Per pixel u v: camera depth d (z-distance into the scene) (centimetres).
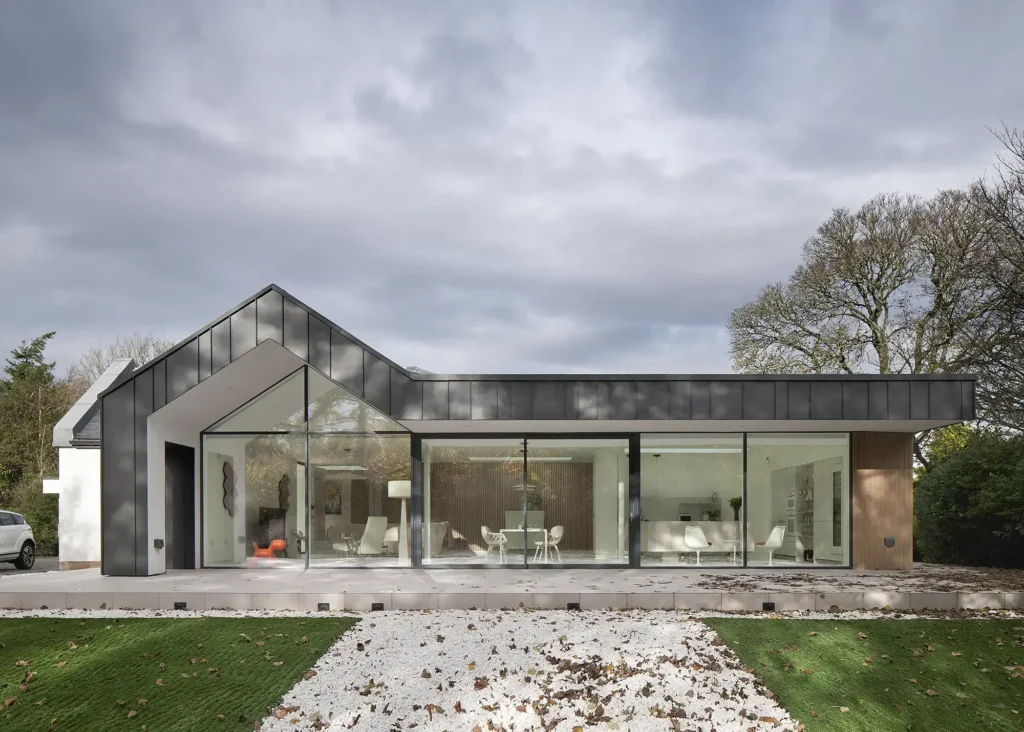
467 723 663
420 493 1421
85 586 1102
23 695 719
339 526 1420
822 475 1441
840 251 2256
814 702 709
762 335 2398
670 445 1439
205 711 692
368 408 1439
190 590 1050
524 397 1259
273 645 838
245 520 1430
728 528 1428
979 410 1628
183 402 1307
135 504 1270
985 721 680
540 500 1420
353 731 652
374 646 833
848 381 1261
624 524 1421
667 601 1024
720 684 737
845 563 1432
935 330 2128
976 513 1514
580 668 765
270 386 1439
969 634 872
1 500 2914
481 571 1352
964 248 2008
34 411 3356
